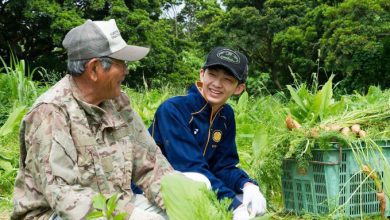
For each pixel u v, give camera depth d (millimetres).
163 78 21828
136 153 2584
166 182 2014
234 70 2912
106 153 2391
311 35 21953
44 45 21422
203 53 27422
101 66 2316
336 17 19984
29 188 2289
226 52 2955
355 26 18891
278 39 22984
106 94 2391
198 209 1905
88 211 2133
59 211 2152
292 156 3695
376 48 18766
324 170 3541
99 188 2334
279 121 4648
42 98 2299
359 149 3588
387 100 4195
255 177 3750
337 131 3598
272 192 3824
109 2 20375
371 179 3623
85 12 20859
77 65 2324
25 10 19000
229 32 25125
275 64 25359
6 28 20938
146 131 2648
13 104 7469
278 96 8453
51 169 2184
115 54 2328
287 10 23953
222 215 1907
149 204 2578
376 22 19000
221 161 3135
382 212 3592
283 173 3801
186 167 2875
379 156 3641
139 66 20344
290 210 3814
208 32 25484
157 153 2648
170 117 2965
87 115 2369
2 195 4566
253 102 8594
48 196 2180
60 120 2250
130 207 2295
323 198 3590
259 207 2859
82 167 2303
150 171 2602
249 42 24812
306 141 3578
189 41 25938
